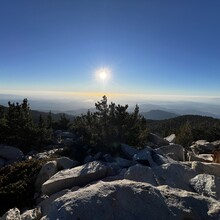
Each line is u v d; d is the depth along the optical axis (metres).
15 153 20.30
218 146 27.83
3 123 24.22
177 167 10.36
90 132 18.59
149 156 13.16
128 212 6.15
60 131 35.69
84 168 11.10
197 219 6.48
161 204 6.56
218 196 8.44
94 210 5.85
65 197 6.24
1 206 10.27
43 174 12.16
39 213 8.72
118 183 7.00
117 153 16.45
